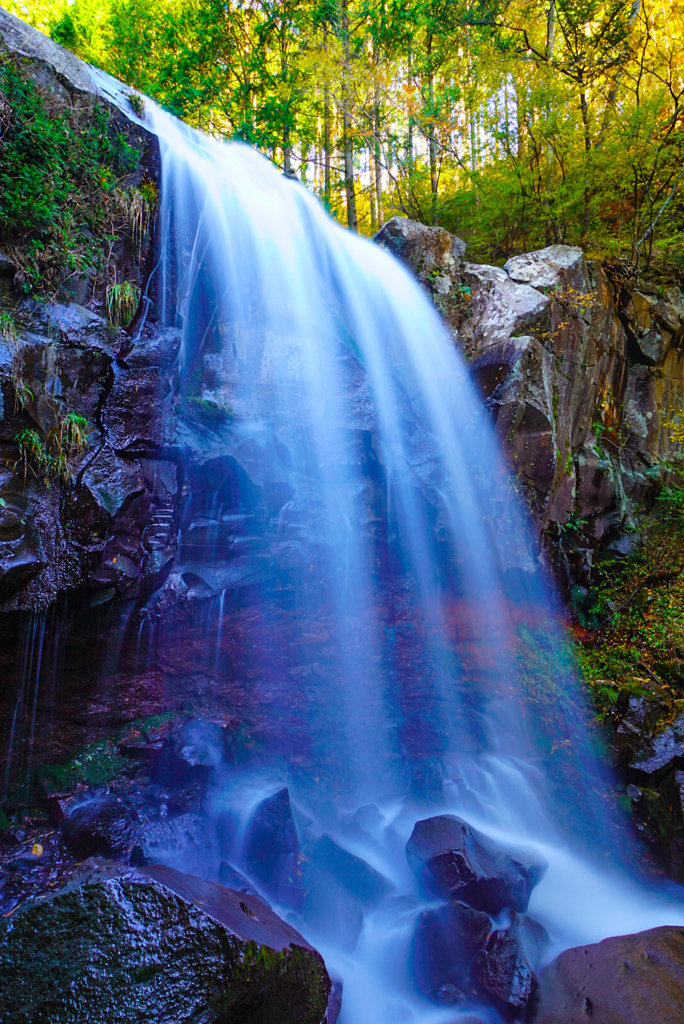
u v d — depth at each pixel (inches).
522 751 256.7
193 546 199.5
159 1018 89.0
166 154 210.1
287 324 239.3
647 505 357.1
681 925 185.8
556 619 294.2
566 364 298.5
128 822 173.5
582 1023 139.0
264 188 250.7
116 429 176.9
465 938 156.8
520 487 275.1
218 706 218.8
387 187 494.3
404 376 273.9
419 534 271.1
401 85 416.2
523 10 387.5
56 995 91.6
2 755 170.1
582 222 418.6
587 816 231.8
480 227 430.3
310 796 217.5
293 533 224.5
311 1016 110.7
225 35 402.0
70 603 167.2
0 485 147.4
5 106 164.1
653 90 377.4
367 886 176.6
